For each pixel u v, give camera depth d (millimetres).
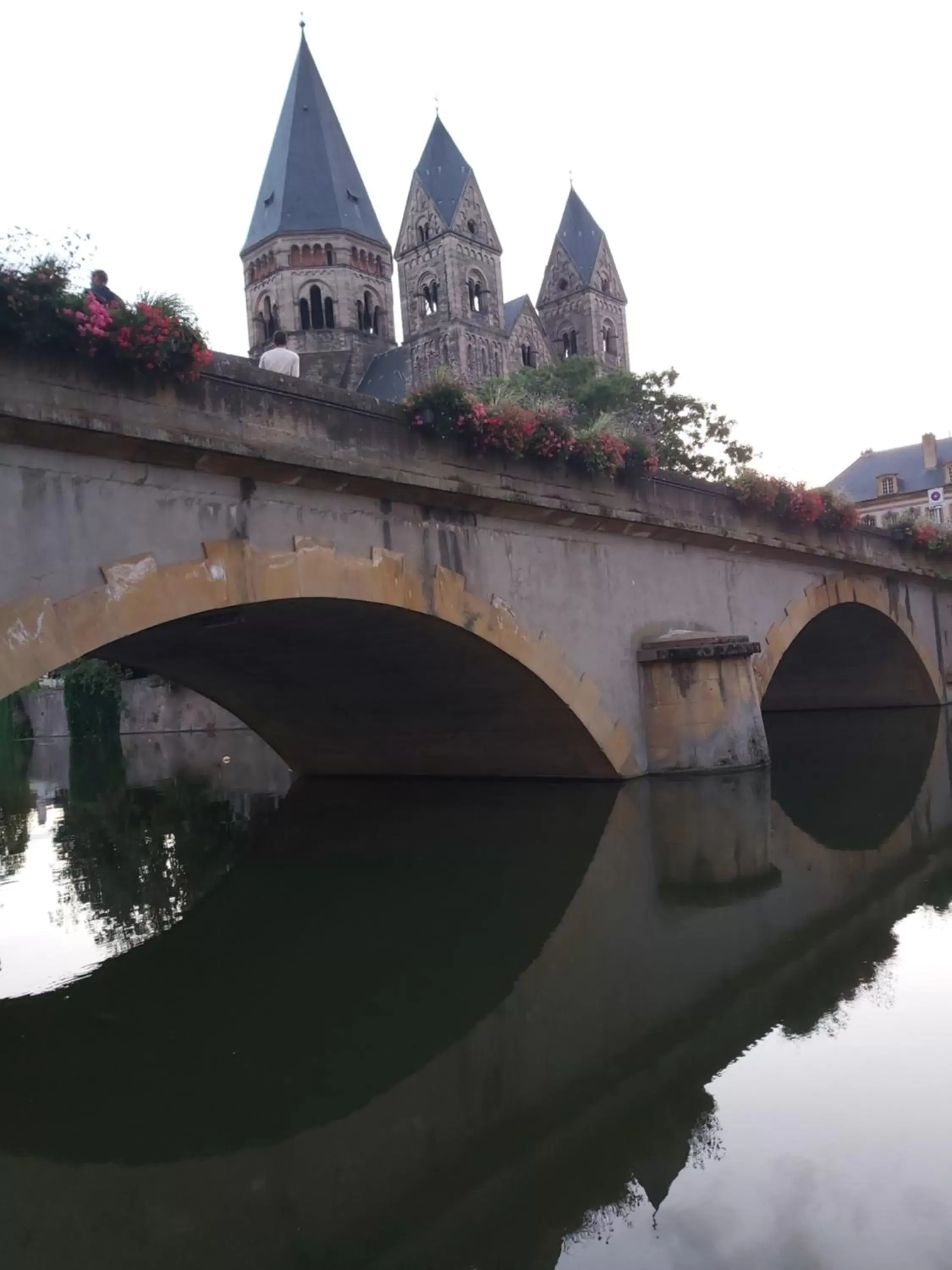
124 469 7828
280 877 9680
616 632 13672
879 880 8281
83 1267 3609
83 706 46344
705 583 15648
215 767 23266
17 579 7090
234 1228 3834
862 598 21172
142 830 13688
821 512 18062
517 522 11938
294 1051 5508
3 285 6750
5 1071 5406
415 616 10508
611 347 85688
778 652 17469
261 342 77375
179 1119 4770
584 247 85250
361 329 77562
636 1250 3553
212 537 8445
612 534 13625
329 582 9398
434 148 75750
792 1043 5211
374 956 7051
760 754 14617
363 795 15203
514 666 12000
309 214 75438
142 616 7828
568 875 8930
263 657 13078
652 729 14195
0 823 15633
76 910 9016
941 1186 3877
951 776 13820
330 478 9297
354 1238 3746
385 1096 4902
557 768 14359
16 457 7156
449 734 15031
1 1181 4242
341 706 15203
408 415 10242
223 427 8336
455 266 72812
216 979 6770
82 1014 6242
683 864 9156
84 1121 4781
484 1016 5863
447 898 8461
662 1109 4594
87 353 7258
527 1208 3857
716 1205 3805
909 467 67062
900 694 26875
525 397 12641
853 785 13180
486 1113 4641
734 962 6473
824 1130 4336
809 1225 3658
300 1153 4398
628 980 6270
